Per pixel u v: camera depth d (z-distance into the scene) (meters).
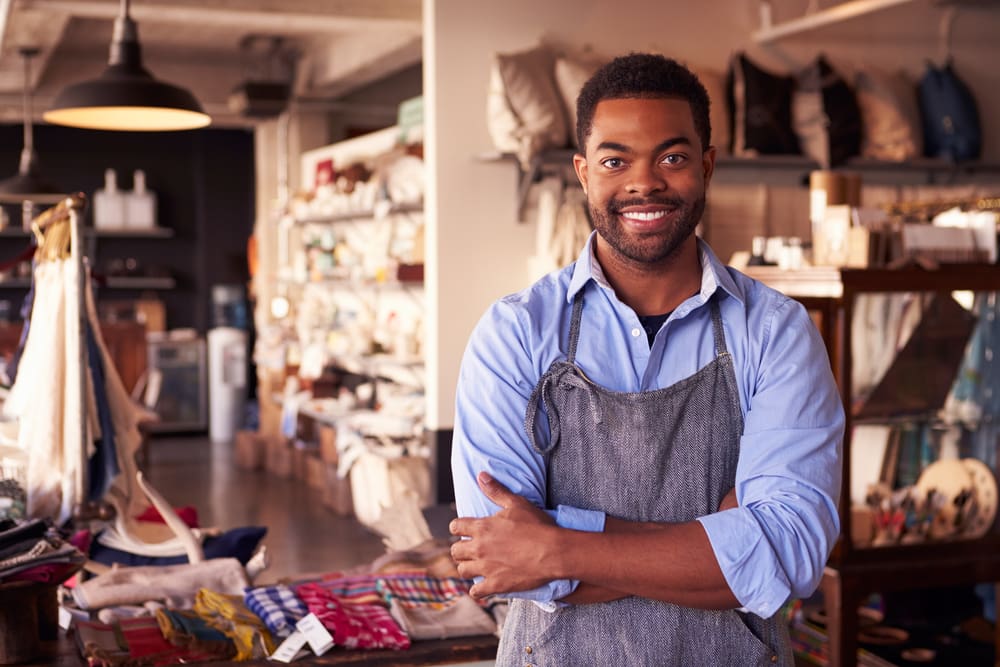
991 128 6.98
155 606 3.35
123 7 5.00
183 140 13.43
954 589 4.97
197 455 10.98
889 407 4.14
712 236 6.22
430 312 6.26
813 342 1.71
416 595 3.36
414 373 8.05
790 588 1.56
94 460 3.87
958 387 4.25
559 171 6.14
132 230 12.96
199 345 12.59
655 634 1.68
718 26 6.53
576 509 1.64
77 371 3.73
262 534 4.01
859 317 4.05
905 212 4.74
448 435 6.25
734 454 1.70
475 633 3.18
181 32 9.68
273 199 11.52
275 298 10.37
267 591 3.25
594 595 1.63
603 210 1.65
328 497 8.12
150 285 13.20
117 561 3.87
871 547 4.13
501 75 5.80
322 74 10.35
